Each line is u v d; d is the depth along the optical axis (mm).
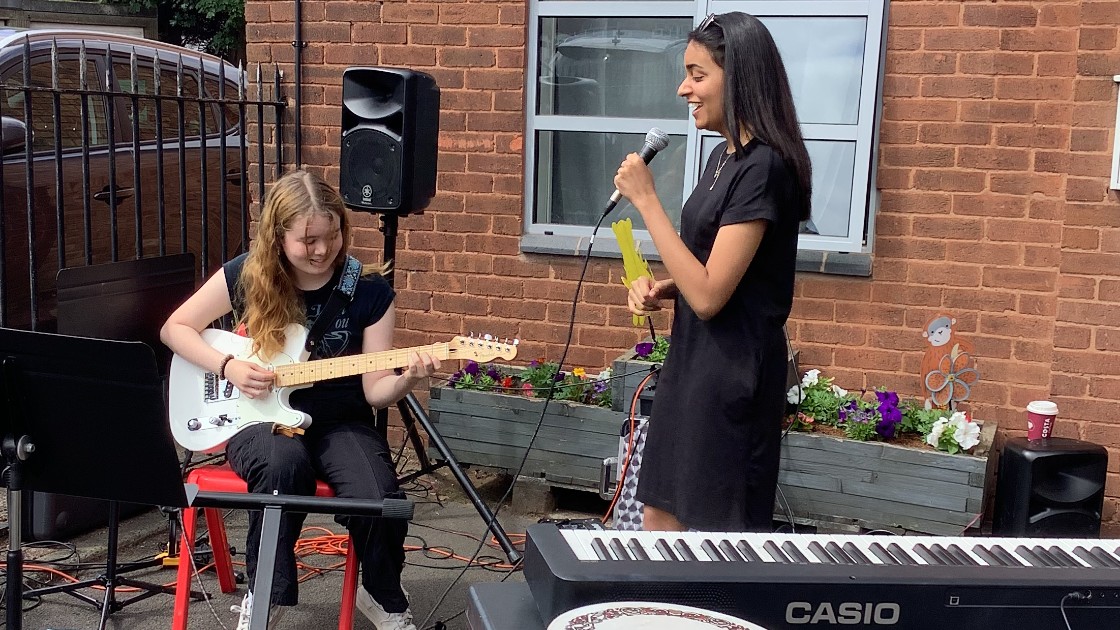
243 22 14883
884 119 4117
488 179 4723
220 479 2902
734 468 2480
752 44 2432
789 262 2512
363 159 3732
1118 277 3824
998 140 3973
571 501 4395
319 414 3059
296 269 3062
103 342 2129
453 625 3246
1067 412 3955
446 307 4867
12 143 4578
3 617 3195
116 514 3162
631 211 4664
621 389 4035
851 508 3770
